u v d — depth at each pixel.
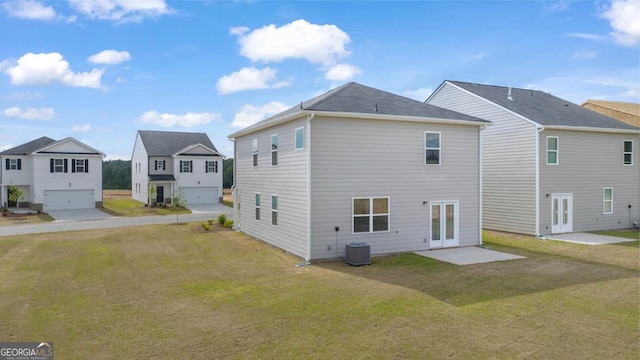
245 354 6.55
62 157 35.44
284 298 9.59
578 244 17.17
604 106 30.39
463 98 22.91
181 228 23.05
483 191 21.83
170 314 8.53
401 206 15.02
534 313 8.45
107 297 9.79
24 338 7.28
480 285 10.64
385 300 9.35
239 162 21.58
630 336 7.24
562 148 19.94
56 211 34.41
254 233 19.03
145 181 41.66
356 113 13.75
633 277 11.53
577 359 6.34
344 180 14.03
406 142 15.02
